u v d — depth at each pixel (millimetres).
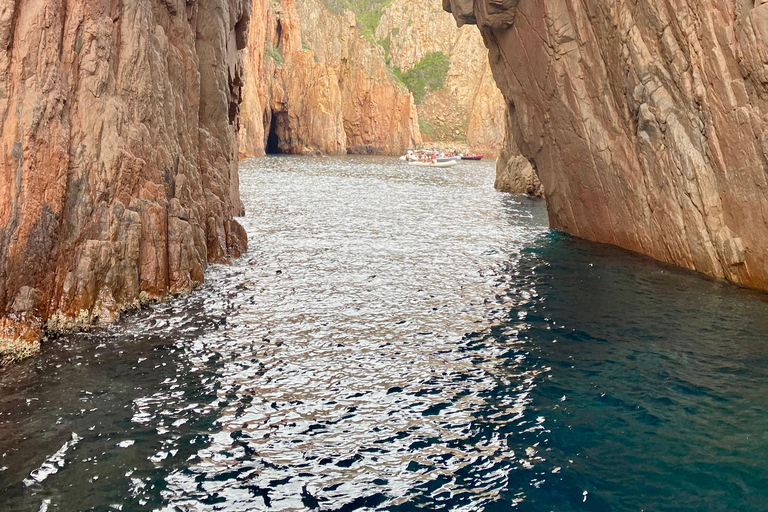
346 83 128375
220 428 9633
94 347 12484
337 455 9039
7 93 12383
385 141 128250
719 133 18219
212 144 21281
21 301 12312
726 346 13477
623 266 21016
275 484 8289
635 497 8133
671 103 19953
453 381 11656
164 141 16625
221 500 7895
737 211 18234
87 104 14109
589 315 15688
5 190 12156
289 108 107312
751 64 16422
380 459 8977
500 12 26656
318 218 31031
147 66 15945
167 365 11836
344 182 53969
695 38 18391
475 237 26781
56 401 10180
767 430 9820
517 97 28594
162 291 15711
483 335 14195
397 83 132875
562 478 8555
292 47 109375
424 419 10172
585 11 23141
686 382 11625
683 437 9617
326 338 13719
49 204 12812
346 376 11758
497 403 10781
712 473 8656
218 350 12703
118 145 14570
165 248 16047
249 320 14617
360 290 17688
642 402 10820
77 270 13461
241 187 45594
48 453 8680
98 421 9633
